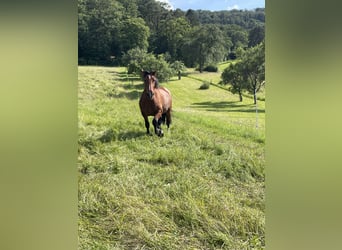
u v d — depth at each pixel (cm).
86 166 261
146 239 231
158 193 250
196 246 231
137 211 243
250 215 247
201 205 246
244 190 260
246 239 239
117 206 246
